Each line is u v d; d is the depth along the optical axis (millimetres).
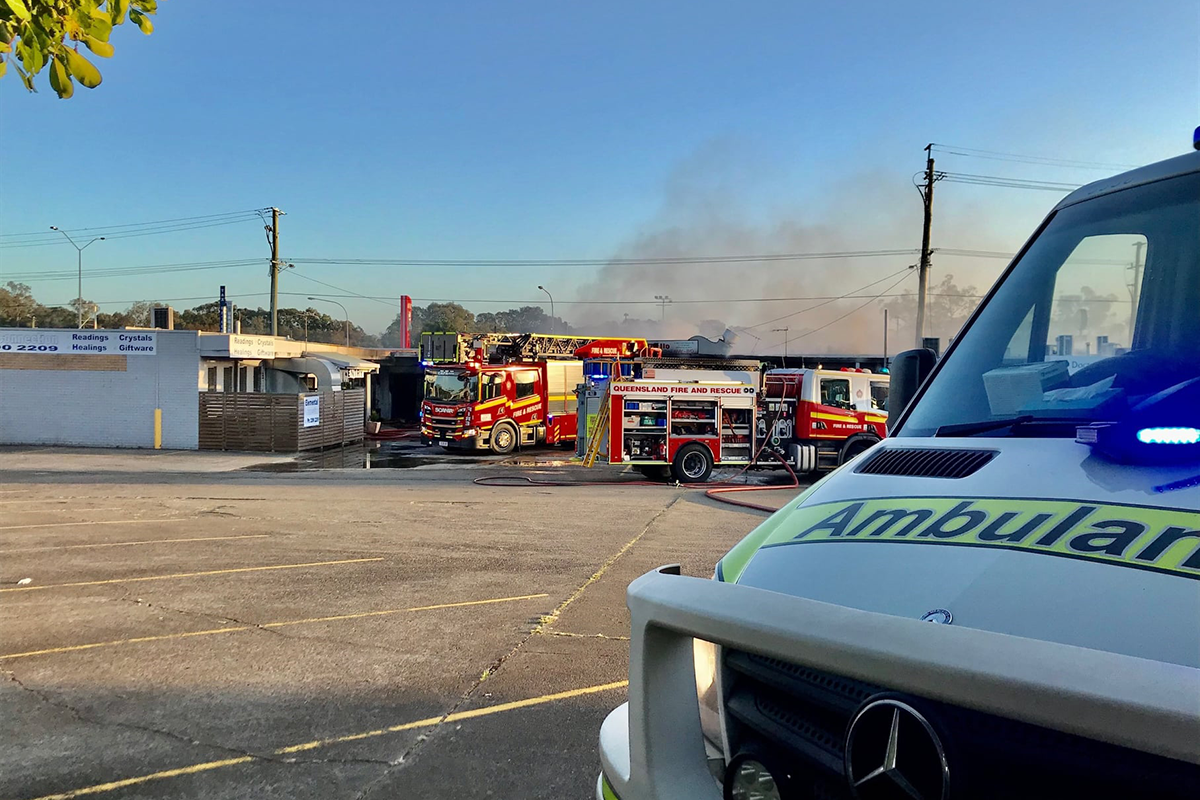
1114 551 1231
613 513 12422
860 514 1689
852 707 1263
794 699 1402
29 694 4648
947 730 1095
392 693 4660
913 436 2125
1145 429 1454
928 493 1660
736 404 18234
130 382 24359
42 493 14422
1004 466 1642
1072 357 2045
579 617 6262
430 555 8773
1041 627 1163
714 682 1596
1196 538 1186
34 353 24375
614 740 1843
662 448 17781
